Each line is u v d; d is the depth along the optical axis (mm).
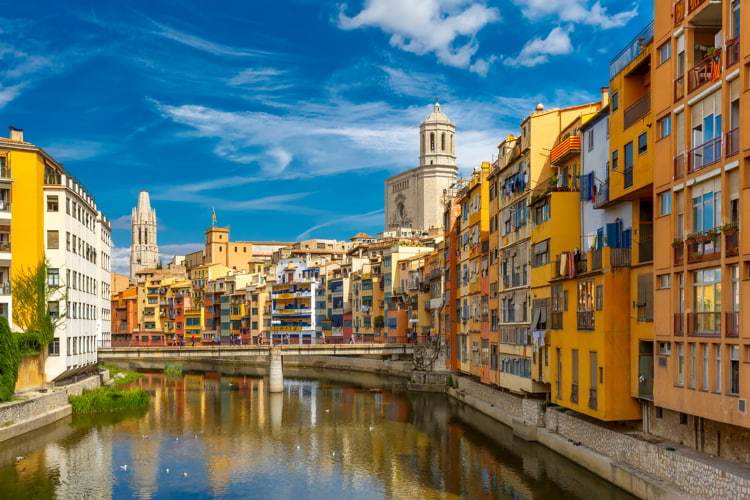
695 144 31234
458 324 82312
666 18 33469
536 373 50094
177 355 95562
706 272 30312
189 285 190625
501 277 59844
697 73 30844
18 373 62625
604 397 38156
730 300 28672
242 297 169000
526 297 52812
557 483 39688
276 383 91062
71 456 50125
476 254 69875
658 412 36531
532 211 50750
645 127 36250
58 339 67250
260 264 187000
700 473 30016
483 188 67562
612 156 40281
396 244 132500
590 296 40281
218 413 71375
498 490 39562
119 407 72812
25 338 62906
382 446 53156
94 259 81875
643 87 38469
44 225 67188
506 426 57938
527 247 52625
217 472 45906
